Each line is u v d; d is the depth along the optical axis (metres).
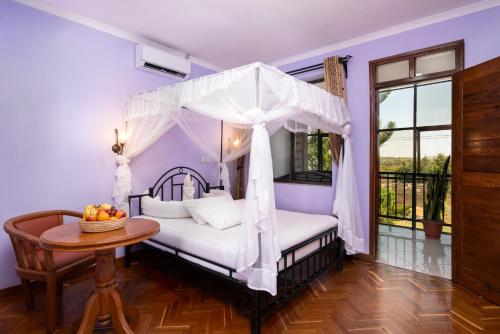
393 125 5.34
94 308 1.83
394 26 3.11
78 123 2.94
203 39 3.46
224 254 2.04
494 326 1.96
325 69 3.43
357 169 3.44
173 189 3.92
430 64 3.00
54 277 1.95
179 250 2.43
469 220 2.54
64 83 2.83
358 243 3.11
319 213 3.87
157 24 3.09
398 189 5.25
